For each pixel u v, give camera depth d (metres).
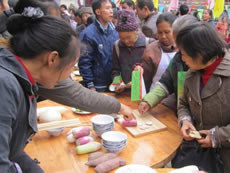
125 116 1.57
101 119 1.58
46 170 1.14
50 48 0.81
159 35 2.11
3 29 1.18
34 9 0.84
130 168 1.04
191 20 1.56
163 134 1.50
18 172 0.84
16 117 0.80
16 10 1.41
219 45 1.24
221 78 1.31
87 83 2.76
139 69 1.94
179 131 1.54
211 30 1.24
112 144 1.21
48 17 0.85
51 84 0.94
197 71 1.42
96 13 2.68
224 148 1.38
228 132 1.27
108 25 2.81
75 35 0.91
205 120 1.42
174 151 1.30
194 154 1.47
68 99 1.38
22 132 0.88
